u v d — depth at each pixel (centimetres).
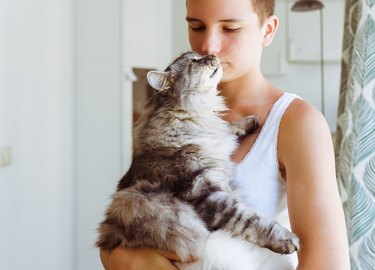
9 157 254
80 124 359
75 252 366
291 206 116
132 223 134
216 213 128
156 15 477
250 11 131
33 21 285
